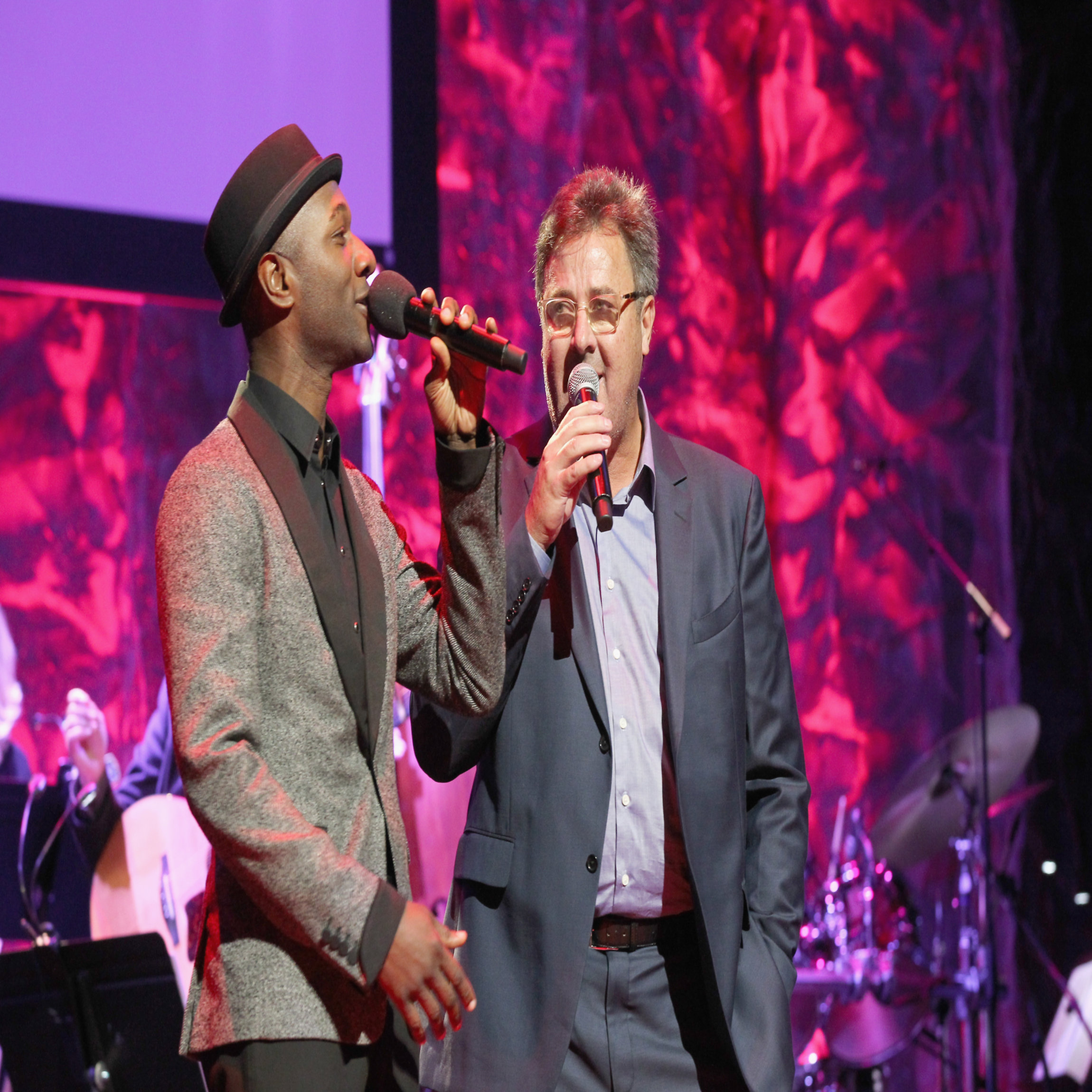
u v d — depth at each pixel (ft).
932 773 32.73
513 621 13.52
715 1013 13.48
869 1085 31.58
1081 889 37.32
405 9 34.22
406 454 38.70
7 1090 19.38
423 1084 13.71
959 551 40.68
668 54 42.60
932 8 42.42
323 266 11.29
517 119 40.65
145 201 30.94
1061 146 39.93
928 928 38.01
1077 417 39.17
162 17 31.32
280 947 10.10
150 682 41.52
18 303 40.98
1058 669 38.63
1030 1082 36.17
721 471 15.55
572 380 14.34
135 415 41.86
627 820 14.06
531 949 13.66
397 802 11.14
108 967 20.33
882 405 41.81
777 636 15.38
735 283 42.75
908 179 42.37
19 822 29.58
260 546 10.56
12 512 40.70
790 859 14.70
